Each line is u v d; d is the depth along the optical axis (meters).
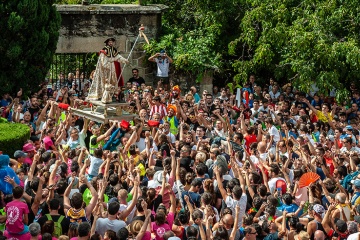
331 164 22.11
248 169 19.22
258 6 32.09
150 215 15.09
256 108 28.34
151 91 29.69
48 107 26.48
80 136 22.44
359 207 17.42
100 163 18.73
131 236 14.75
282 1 31.95
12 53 27.62
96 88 24.20
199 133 22.91
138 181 16.02
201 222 15.05
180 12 34.62
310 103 30.83
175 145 22.28
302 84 30.47
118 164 18.53
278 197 18.23
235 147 21.78
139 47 33.00
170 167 18.20
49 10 29.03
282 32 31.11
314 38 30.61
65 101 27.39
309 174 18.08
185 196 15.97
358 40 31.31
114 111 23.89
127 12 32.50
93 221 15.09
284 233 15.37
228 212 15.83
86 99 24.36
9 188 16.92
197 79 32.41
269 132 24.17
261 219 16.28
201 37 33.28
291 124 25.53
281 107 28.02
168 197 16.98
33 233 13.99
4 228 15.58
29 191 16.73
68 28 31.84
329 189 18.88
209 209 15.60
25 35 28.16
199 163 18.17
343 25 31.58
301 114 27.80
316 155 21.47
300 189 18.53
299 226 16.06
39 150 19.41
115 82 24.20
